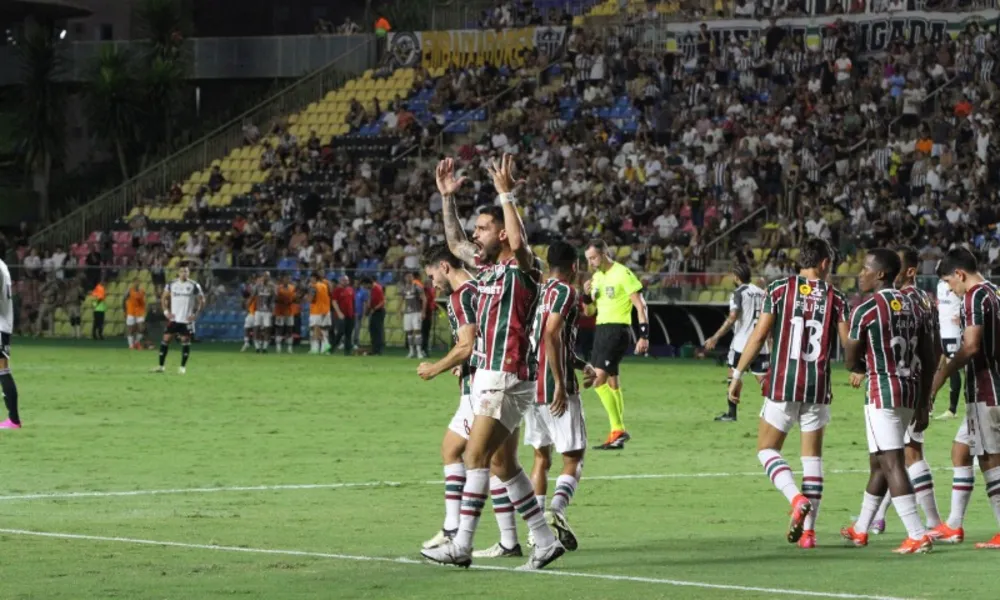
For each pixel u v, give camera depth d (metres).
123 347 70.38
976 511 20.48
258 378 48.66
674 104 80.38
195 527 17.83
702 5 82.44
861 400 42.69
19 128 92.12
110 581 13.85
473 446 14.70
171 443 28.45
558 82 86.19
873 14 78.12
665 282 63.56
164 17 93.56
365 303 68.25
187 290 50.47
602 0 87.25
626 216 73.62
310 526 18.00
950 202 67.44
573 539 15.87
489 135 83.56
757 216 71.69
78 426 31.70
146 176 86.69
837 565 15.27
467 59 89.75
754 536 17.56
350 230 78.88
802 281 17.06
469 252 15.88
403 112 86.81
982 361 17.14
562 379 15.17
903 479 16.41
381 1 103.00
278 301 67.31
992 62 74.25
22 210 91.88
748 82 79.50
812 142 73.81
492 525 18.50
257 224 81.69
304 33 107.88
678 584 13.90
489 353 14.70
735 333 34.94
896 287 17.56
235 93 99.88
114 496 20.83
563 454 17.08
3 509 19.38
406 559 15.39
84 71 94.00
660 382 48.84
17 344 71.94
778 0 80.50
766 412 17.06
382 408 37.19
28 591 13.28
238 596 13.07
